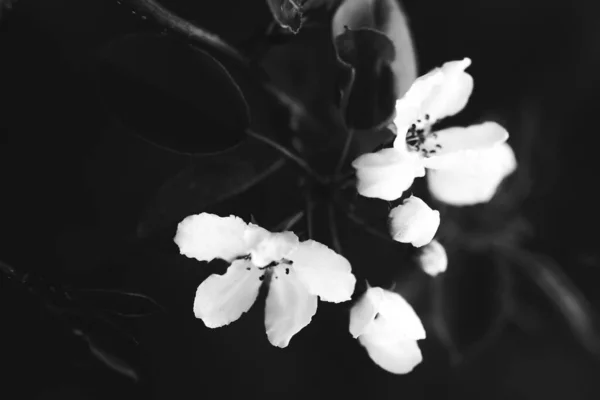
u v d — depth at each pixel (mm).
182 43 237
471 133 259
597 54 302
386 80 246
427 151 257
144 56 238
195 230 237
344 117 248
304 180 257
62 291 245
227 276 245
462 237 293
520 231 299
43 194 284
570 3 301
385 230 250
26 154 284
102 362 284
